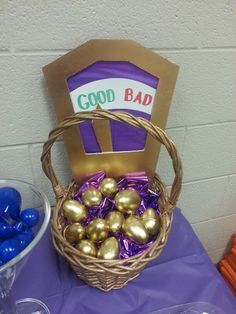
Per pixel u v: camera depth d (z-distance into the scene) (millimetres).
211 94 696
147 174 642
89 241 504
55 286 551
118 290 546
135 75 548
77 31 534
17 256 404
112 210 562
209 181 875
